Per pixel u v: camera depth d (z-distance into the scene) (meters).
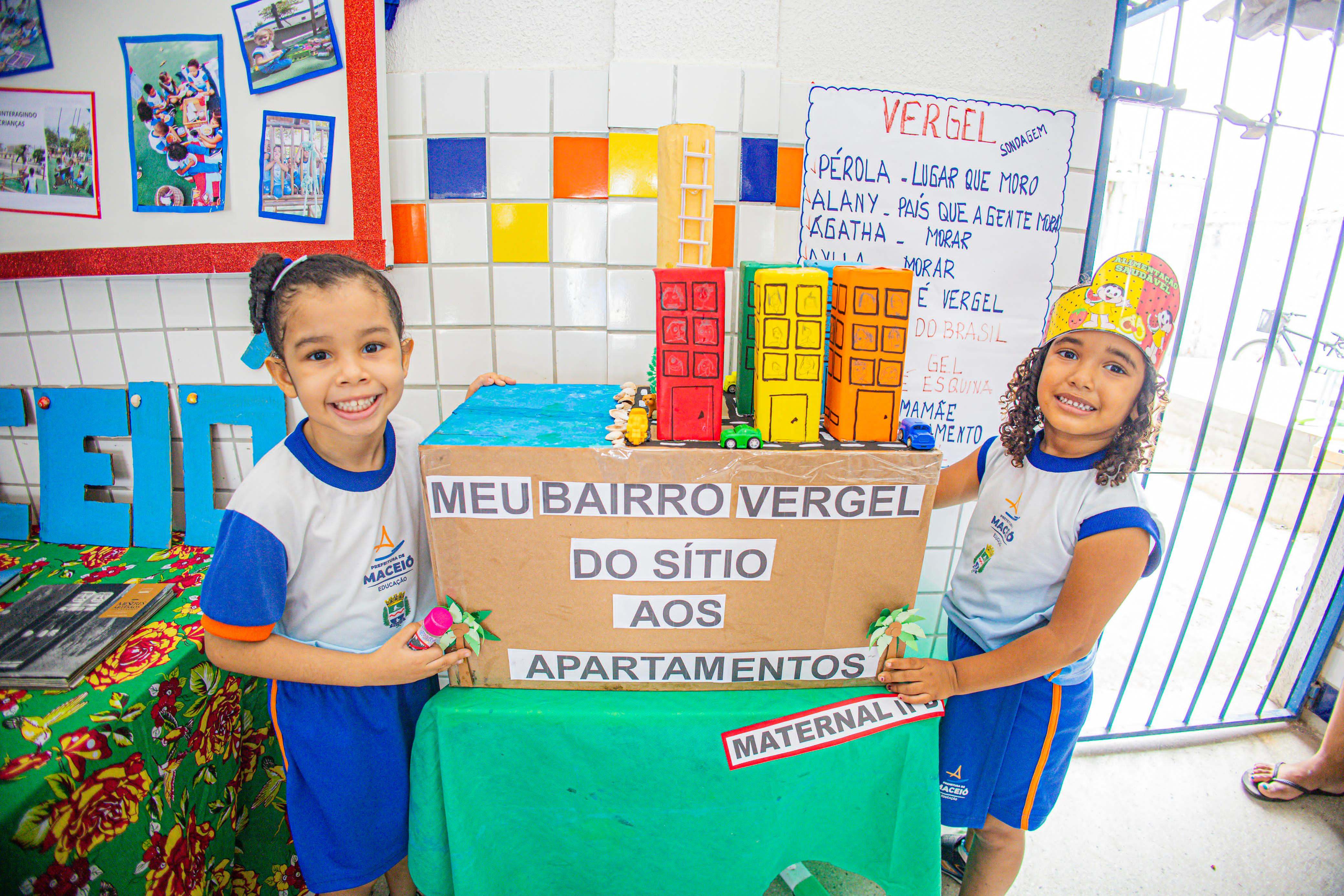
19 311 1.36
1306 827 1.48
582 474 0.73
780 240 1.32
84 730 0.85
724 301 0.71
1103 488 0.89
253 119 1.23
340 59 1.20
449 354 1.37
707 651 0.83
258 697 1.18
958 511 1.50
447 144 1.27
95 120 1.24
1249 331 4.56
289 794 0.92
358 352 0.75
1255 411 1.55
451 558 0.77
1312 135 1.44
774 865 0.90
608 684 0.84
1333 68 1.40
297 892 1.25
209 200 1.27
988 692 0.98
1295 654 1.79
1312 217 3.89
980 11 1.26
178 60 1.21
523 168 1.27
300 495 0.82
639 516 0.75
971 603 1.03
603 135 1.26
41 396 1.40
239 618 0.79
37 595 1.15
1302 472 1.61
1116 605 0.86
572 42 1.23
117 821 0.88
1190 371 4.79
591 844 0.89
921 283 1.38
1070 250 1.40
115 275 1.31
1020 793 1.01
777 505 0.75
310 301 0.72
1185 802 1.54
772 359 0.74
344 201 1.26
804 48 1.25
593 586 0.78
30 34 1.21
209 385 1.38
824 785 0.86
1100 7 1.28
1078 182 1.36
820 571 0.79
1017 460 0.98
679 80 1.22
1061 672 0.95
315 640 0.89
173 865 0.97
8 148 1.25
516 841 0.89
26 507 1.45
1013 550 0.96
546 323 1.35
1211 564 2.74
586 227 1.30
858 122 1.28
